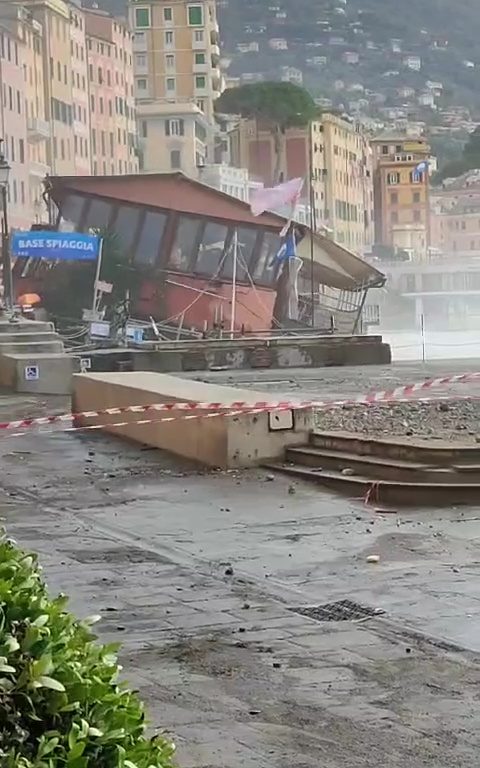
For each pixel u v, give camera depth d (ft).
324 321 266.16
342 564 44.70
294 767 25.13
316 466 63.41
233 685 30.91
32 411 101.24
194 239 244.42
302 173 536.42
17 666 12.64
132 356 166.71
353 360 176.45
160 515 55.01
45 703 12.47
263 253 246.27
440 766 25.30
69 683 12.75
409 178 647.56
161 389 75.87
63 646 13.35
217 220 244.63
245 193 473.26
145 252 243.60
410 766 25.30
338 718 28.35
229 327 242.78
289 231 246.27
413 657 33.27
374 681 31.22
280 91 533.96
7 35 409.69
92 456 72.90
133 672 32.01
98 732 12.35
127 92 565.12
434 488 55.31
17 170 415.23
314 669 32.24
